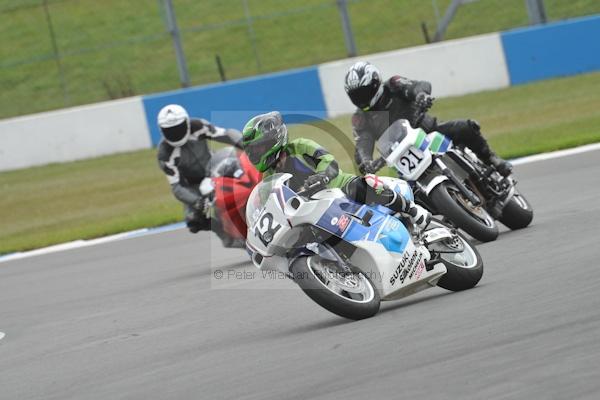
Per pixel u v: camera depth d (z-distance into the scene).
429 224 24.86
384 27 96.69
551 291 21.86
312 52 95.62
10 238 57.47
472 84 79.44
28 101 95.75
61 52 102.88
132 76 97.56
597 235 28.33
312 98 77.81
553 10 92.00
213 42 101.00
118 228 52.22
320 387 17.17
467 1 85.75
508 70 79.75
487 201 31.08
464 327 19.80
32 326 30.52
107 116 77.81
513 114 69.38
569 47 80.19
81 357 24.27
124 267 39.97
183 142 37.66
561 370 15.62
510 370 16.12
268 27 101.38
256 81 77.44
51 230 57.56
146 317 28.69
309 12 102.25
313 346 20.66
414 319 21.50
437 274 23.45
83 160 77.88
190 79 87.75
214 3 108.00
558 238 29.20
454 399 15.09
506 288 23.31
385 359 18.30
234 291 30.56
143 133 78.19
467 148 31.30
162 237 47.25
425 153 28.78
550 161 49.06
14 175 76.44
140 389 19.56
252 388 18.02
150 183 67.81
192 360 21.58
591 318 18.58
